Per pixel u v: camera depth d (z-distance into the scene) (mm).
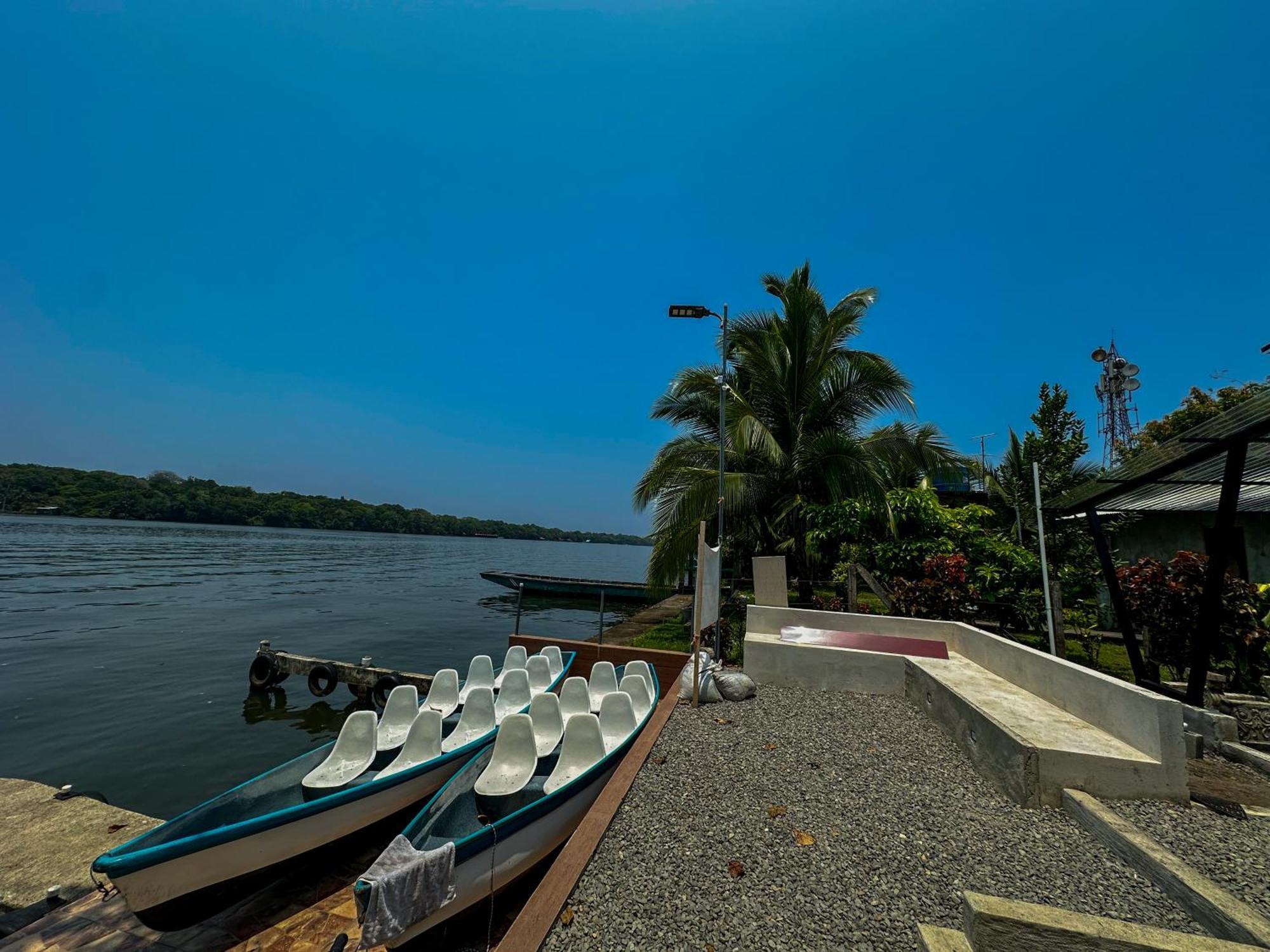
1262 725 4773
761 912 2887
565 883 3049
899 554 10289
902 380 12430
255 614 20688
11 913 4367
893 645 7164
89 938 4129
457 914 3826
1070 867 3182
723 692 6574
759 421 11469
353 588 30156
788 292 13180
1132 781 3713
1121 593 6504
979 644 6473
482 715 6387
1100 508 8398
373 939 3283
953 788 4254
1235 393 16797
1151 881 3016
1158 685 5934
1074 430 11602
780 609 8086
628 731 5883
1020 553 9703
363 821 4926
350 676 11000
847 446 11305
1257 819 3480
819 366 12625
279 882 4723
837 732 5488
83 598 22422
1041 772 3869
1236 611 5984
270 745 8883
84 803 5863
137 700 10883
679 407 14609
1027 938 2262
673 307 9188
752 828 3711
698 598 6500
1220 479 6891
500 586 33719
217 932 4203
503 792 4730
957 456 13758
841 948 2631
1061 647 7578
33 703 10570
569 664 9328
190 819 4395
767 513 13078
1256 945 2275
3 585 25031
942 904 2908
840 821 3787
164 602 22531
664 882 3143
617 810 3926
